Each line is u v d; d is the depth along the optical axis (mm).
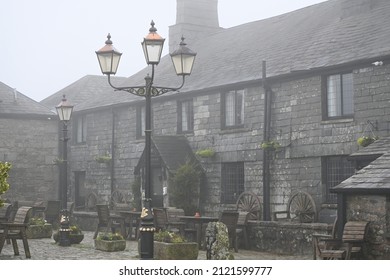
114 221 21156
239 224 17578
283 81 20500
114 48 12383
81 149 29812
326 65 18891
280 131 20469
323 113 19281
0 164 11148
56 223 23125
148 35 11766
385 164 14062
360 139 17609
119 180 27250
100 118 28672
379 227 13039
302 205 19375
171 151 23359
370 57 17672
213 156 22781
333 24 22062
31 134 30016
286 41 23141
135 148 26422
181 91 24031
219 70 24078
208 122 23188
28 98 30953
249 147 21500
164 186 23031
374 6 21391
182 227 17172
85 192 29344
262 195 20922
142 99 25750
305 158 19688
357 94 18312
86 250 16328
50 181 30234
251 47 24766
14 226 13883
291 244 16453
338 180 18891
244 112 21859
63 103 17781
